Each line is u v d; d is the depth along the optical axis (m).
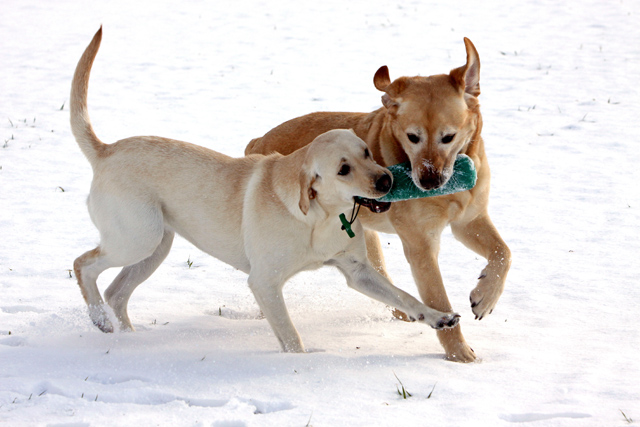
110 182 6.04
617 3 26.44
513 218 9.70
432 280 5.90
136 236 5.98
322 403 4.36
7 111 16.36
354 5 28.45
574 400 4.34
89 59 6.34
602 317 6.29
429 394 4.48
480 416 4.09
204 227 6.01
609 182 11.06
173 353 5.43
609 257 8.10
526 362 5.17
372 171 5.18
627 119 14.66
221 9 28.62
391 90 5.77
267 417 4.14
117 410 4.29
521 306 6.71
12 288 7.25
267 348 5.66
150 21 26.78
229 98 17.30
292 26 25.27
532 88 17.31
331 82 18.41
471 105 5.72
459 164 5.66
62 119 15.77
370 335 6.17
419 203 5.84
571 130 14.14
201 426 3.99
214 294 7.37
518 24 24.14
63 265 8.09
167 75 19.66
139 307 6.91
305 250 5.55
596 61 19.41
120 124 15.20
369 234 6.81
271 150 7.04
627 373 4.84
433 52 20.97
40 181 11.63
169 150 6.11
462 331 6.09
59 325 6.16
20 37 24.41
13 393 4.53
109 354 5.40
